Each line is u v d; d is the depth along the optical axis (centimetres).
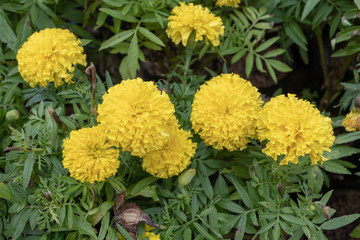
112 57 95
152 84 60
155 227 59
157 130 57
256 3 84
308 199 63
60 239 61
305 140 58
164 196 65
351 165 70
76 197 63
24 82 72
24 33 75
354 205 81
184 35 68
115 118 57
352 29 73
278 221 61
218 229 63
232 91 62
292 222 61
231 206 64
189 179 63
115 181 62
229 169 70
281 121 59
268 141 62
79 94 67
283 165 63
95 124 65
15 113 66
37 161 62
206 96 62
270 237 63
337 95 91
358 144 84
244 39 81
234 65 98
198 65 90
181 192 64
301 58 100
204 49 78
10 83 73
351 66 93
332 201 82
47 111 62
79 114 65
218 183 68
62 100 71
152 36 73
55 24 81
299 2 80
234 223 63
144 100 57
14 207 60
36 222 60
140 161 65
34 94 71
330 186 84
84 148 57
